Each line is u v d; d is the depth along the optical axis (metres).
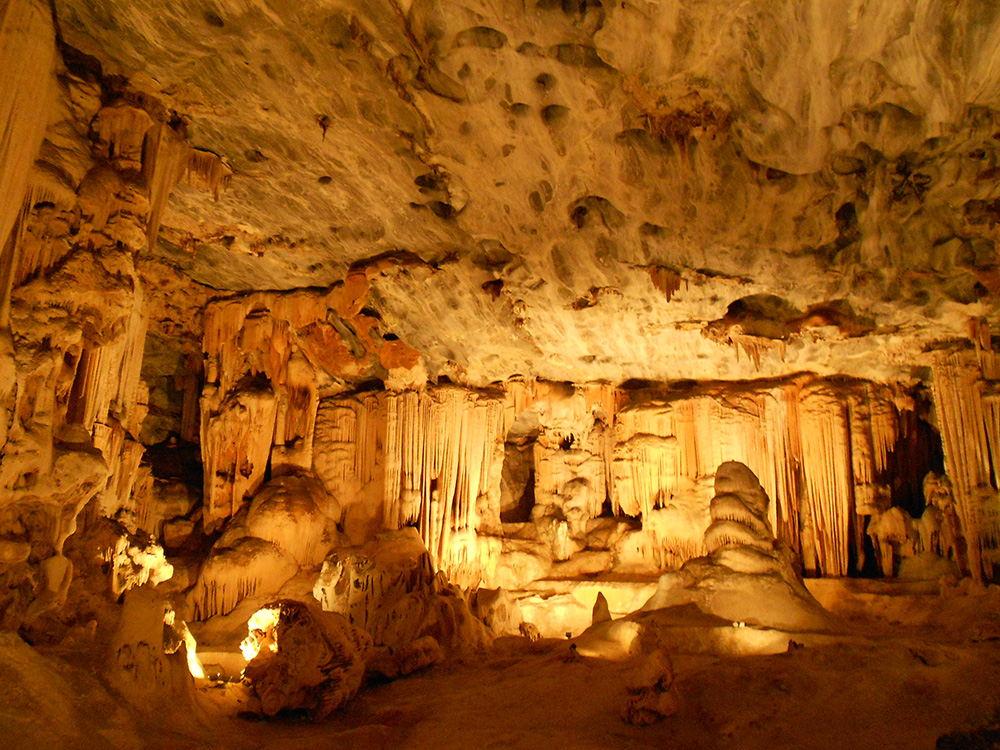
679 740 5.62
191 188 8.34
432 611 8.77
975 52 5.08
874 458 10.59
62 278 5.50
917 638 7.36
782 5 5.05
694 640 7.43
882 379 10.74
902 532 9.93
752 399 11.24
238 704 6.43
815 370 10.91
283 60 6.27
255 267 10.34
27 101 5.12
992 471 8.90
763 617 7.78
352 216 8.80
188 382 12.06
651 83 5.97
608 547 11.92
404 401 11.40
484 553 11.52
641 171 7.06
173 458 11.71
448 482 11.37
